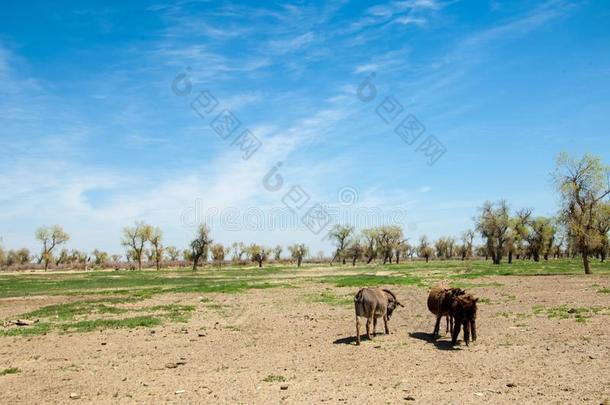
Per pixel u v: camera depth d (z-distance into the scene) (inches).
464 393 371.2
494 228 3789.4
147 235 4436.5
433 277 1800.0
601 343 535.2
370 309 596.7
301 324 769.6
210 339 656.4
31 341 667.4
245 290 1470.2
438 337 615.5
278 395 379.2
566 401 344.5
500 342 565.6
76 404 372.2
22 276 3312.0
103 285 2057.1
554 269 2290.8
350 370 459.2
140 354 565.9
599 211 1846.7
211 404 360.8
